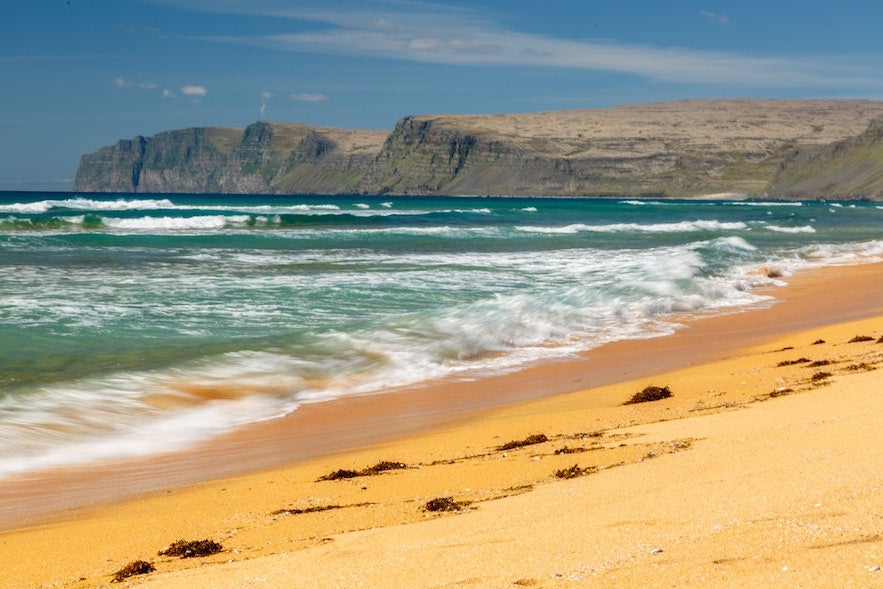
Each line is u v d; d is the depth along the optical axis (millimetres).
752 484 8414
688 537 6953
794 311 27750
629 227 70875
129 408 15375
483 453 12414
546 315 25094
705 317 26516
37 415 14539
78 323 22156
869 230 73750
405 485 10883
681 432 12047
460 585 6414
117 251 41000
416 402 16656
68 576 8164
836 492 7656
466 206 143000
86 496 11164
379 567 7184
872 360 17078
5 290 26875
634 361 20281
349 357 19938
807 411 12141
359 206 129875
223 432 14484
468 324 23422
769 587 5633
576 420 14281
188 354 19312
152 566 8227
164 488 11484
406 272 35062
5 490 11367
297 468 12305
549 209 128250
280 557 8031
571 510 8500
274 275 33094
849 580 5586
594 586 6039
